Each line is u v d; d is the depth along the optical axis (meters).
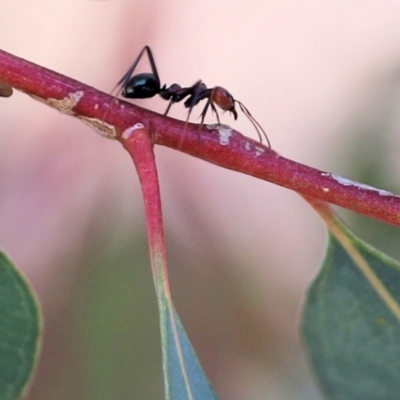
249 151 0.15
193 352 0.15
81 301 0.20
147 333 0.19
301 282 0.23
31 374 0.15
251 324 0.22
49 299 0.20
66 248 0.22
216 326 0.22
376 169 0.20
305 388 0.22
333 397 0.16
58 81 0.15
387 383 0.16
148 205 0.15
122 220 0.22
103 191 0.23
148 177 0.15
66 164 0.23
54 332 0.19
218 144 0.15
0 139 0.23
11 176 0.23
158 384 0.19
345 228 0.16
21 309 0.15
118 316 0.19
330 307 0.16
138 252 0.21
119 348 0.19
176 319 0.15
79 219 0.22
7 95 0.15
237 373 0.22
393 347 0.16
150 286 0.20
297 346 0.22
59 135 0.23
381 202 0.15
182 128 0.15
